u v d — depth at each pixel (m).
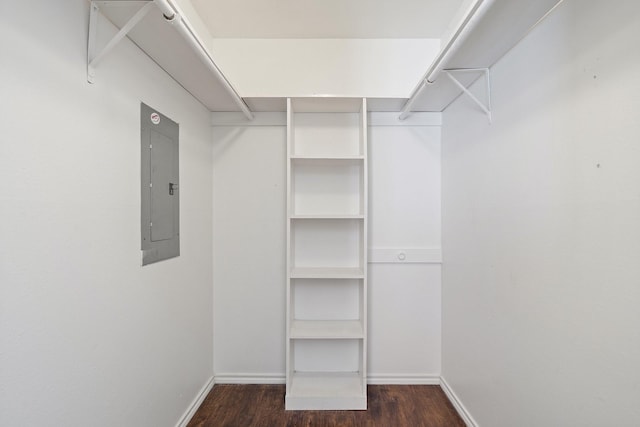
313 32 2.32
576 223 1.08
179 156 1.89
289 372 2.16
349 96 2.13
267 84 2.39
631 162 0.89
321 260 2.46
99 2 1.15
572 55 1.10
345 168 2.45
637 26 0.87
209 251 2.37
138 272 1.47
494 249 1.63
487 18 1.23
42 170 0.97
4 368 0.85
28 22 0.92
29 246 0.92
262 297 2.45
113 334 1.29
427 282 2.45
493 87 1.63
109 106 1.27
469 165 1.93
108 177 1.26
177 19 1.15
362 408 2.11
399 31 2.30
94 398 1.17
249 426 1.95
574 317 1.09
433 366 2.45
